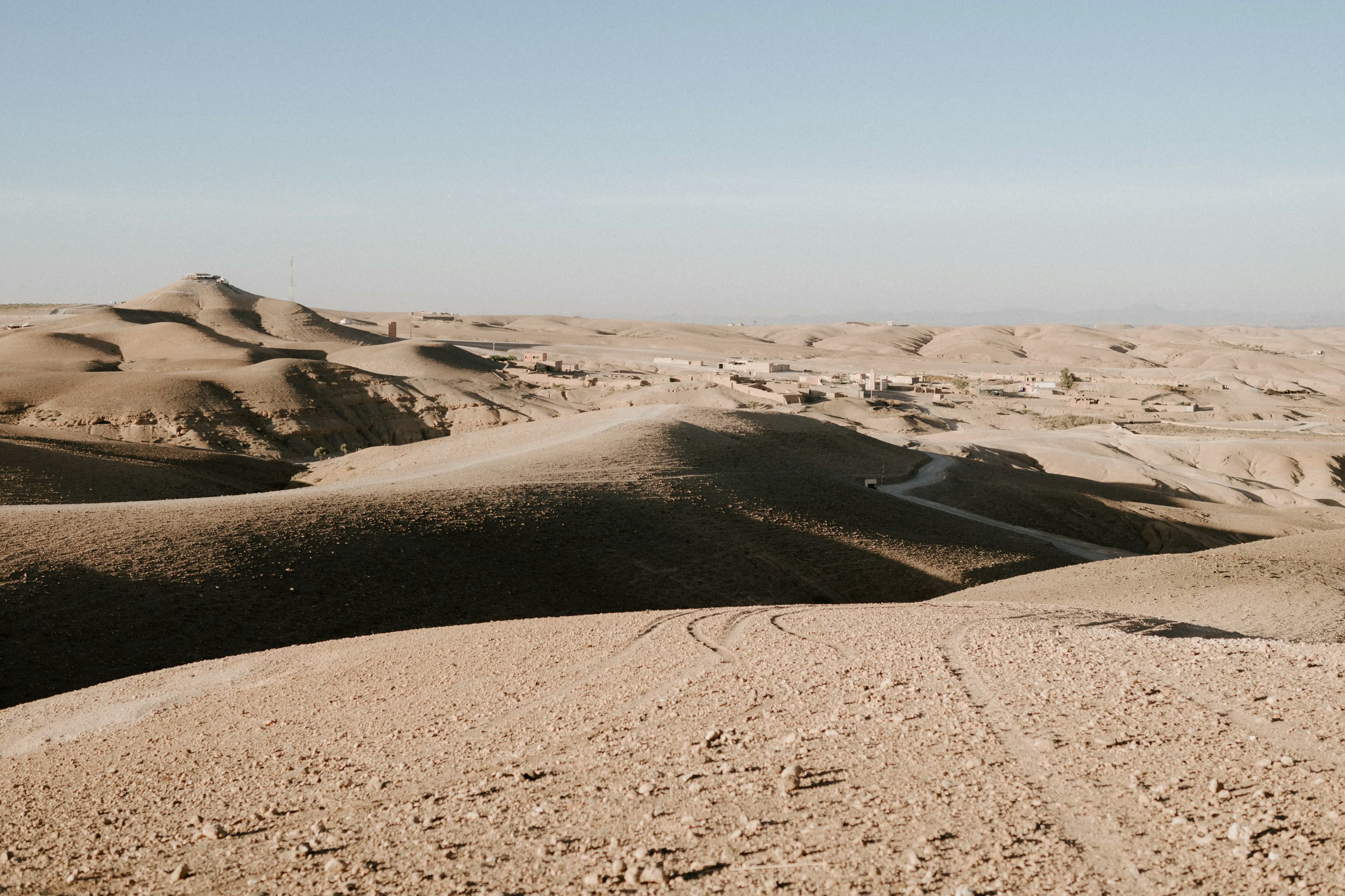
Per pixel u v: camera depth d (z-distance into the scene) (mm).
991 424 179375
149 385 143750
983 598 37656
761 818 8539
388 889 7992
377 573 41594
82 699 21938
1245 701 10867
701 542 56250
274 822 10461
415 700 16688
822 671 14328
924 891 6855
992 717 10914
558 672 17500
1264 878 6625
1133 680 12219
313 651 25031
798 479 77500
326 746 13938
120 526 41875
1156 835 7484
